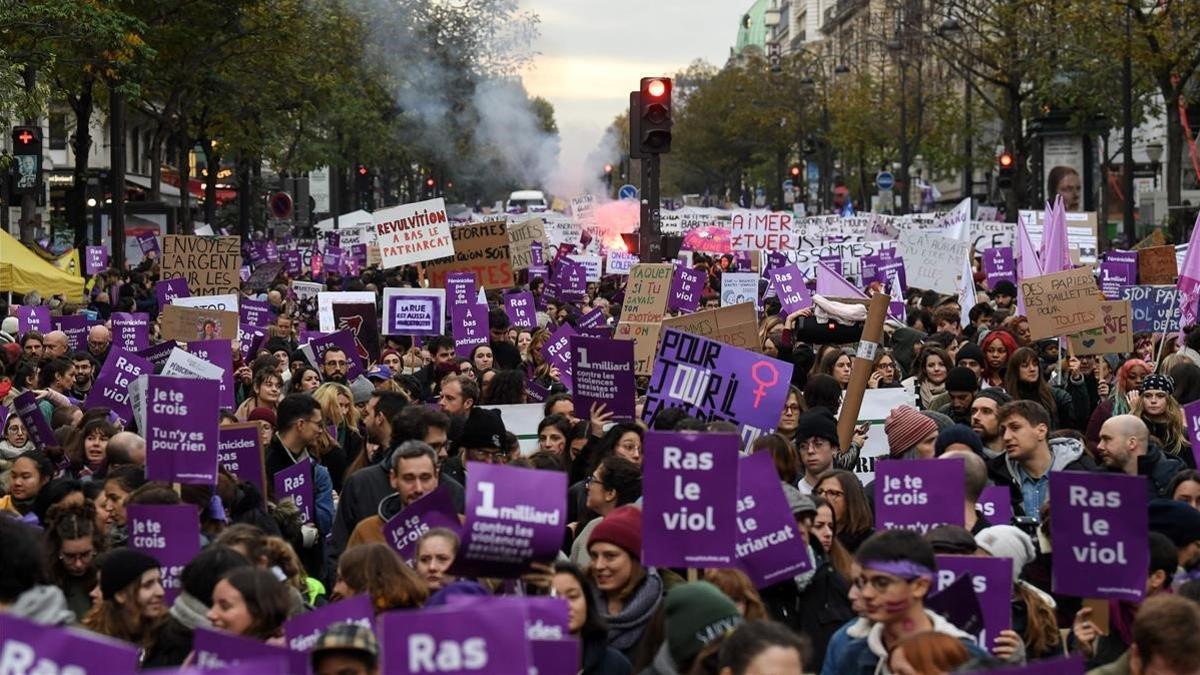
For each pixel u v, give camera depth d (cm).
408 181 10006
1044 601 888
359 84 6116
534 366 2042
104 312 3241
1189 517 915
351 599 700
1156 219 6381
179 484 1004
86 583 934
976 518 1008
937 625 723
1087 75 5362
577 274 2992
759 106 10375
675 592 691
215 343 1527
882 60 8612
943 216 3975
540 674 626
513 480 748
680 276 2281
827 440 1139
